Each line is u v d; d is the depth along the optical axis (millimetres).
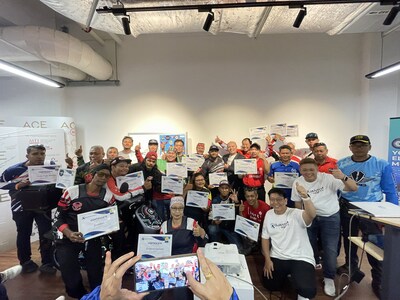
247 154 3715
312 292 2020
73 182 2350
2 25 3828
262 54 4617
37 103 4801
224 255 1922
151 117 4770
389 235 1449
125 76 4754
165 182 2869
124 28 2510
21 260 2732
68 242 2002
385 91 4277
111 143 4820
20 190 2516
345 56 4555
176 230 2236
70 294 2049
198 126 4738
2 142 3355
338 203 2410
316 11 2512
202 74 4684
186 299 1813
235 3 2270
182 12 2539
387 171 2383
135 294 512
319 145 2854
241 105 4680
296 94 4629
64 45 3336
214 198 3189
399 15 2705
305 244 2248
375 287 2305
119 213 2459
